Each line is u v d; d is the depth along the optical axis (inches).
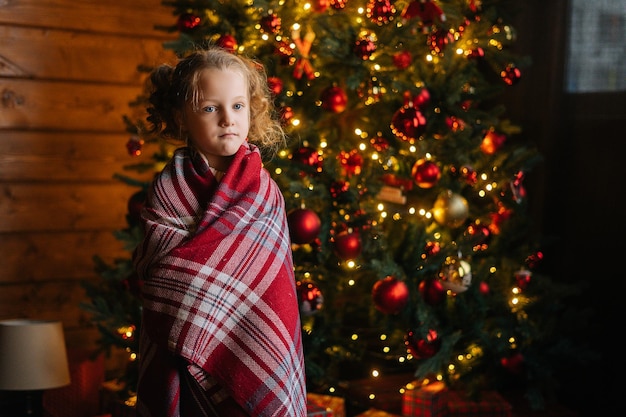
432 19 103.8
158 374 60.5
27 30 123.3
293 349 62.3
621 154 118.3
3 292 124.5
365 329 114.3
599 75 121.3
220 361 60.0
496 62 114.6
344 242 100.1
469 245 107.8
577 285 117.0
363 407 118.3
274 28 99.7
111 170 132.2
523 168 115.7
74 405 121.3
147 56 133.5
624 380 118.0
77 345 130.9
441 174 113.0
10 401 123.6
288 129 103.6
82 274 131.0
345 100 103.7
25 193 125.4
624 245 118.1
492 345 110.4
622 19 117.5
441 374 114.7
